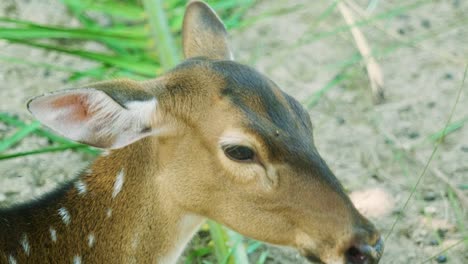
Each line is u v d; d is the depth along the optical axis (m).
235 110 8.04
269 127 7.99
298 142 8.06
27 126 11.14
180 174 8.36
